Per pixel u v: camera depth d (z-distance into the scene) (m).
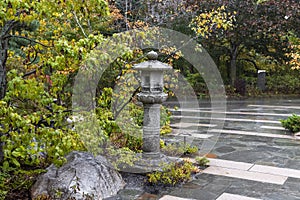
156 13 11.18
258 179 4.34
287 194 3.83
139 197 3.74
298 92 15.32
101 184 3.68
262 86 15.25
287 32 14.43
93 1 3.48
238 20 13.77
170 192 3.90
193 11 12.55
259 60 16.67
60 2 3.56
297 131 7.05
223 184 4.16
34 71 3.87
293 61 8.64
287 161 5.10
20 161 4.28
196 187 4.06
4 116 3.17
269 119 8.84
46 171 3.87
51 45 3.97
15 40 6.28
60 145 3.43
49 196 3.39
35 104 3.99
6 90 3.68
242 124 8.14
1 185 3.50
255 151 5.68
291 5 13.70
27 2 3.21
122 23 10.27
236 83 14.94
